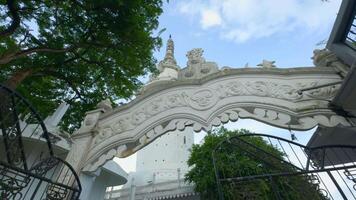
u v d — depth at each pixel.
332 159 7.47
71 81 11.83
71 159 7.48
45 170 5.14
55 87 12.80
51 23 9.64
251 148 6.04
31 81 11.34
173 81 7.54
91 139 7.80
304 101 5.93
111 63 10.95
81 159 7.35
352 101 5.25
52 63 10.74
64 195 5.61
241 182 4.90
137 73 10.92
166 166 25.25
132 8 8.84
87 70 11.80
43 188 7.65
